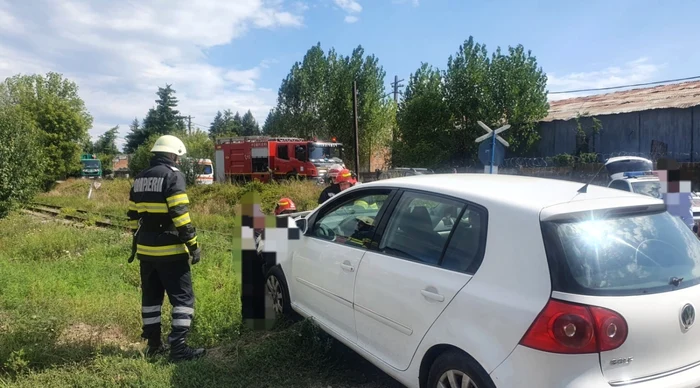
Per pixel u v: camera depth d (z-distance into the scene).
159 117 77.06
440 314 2.83
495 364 2.46
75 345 4.16
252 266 5.16
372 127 35.22
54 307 5.02
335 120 35.50
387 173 22.44
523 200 2.74
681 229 2.87
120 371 3.61
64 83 41.06
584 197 2.79
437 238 3.09
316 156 25.97
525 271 2.49
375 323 3.40
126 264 7.35
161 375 3.56
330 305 3.98
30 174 14.23
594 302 2.31
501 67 25.73
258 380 3.65
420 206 3.33
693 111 19.14
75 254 8.69
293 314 4.80
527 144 25.55
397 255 3.31
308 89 36.38
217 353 4.22
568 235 2.49
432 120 28.03
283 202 6.86
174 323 3.97
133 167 43.03
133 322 4.77
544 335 2.31
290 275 4.66
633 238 2.62
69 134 39.31
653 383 2.35
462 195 3.04
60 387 3.37
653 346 2.38
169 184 3.88
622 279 2.44
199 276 6.59
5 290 5.75
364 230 3.78
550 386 2.29
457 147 27.70
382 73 35.72
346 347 4.24
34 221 12.97
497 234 2.70
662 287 2.49
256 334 4.57
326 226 4.31
